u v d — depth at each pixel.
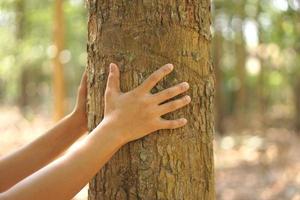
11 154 2.03
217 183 7.40
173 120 1.83
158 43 1.83
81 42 16.19
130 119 1.75
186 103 1.81
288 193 6.85
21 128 12.39
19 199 1.62
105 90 1.88
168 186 1.86
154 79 1.78
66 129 2.06
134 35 1.84
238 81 14.50
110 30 1.87
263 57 14.01
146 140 1.84
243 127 14.12
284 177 7.79
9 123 13.33
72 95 18.80
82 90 2.07
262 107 14.95
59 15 9.02
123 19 1.85
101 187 1.91
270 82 16.45
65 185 1.65
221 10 11.23
